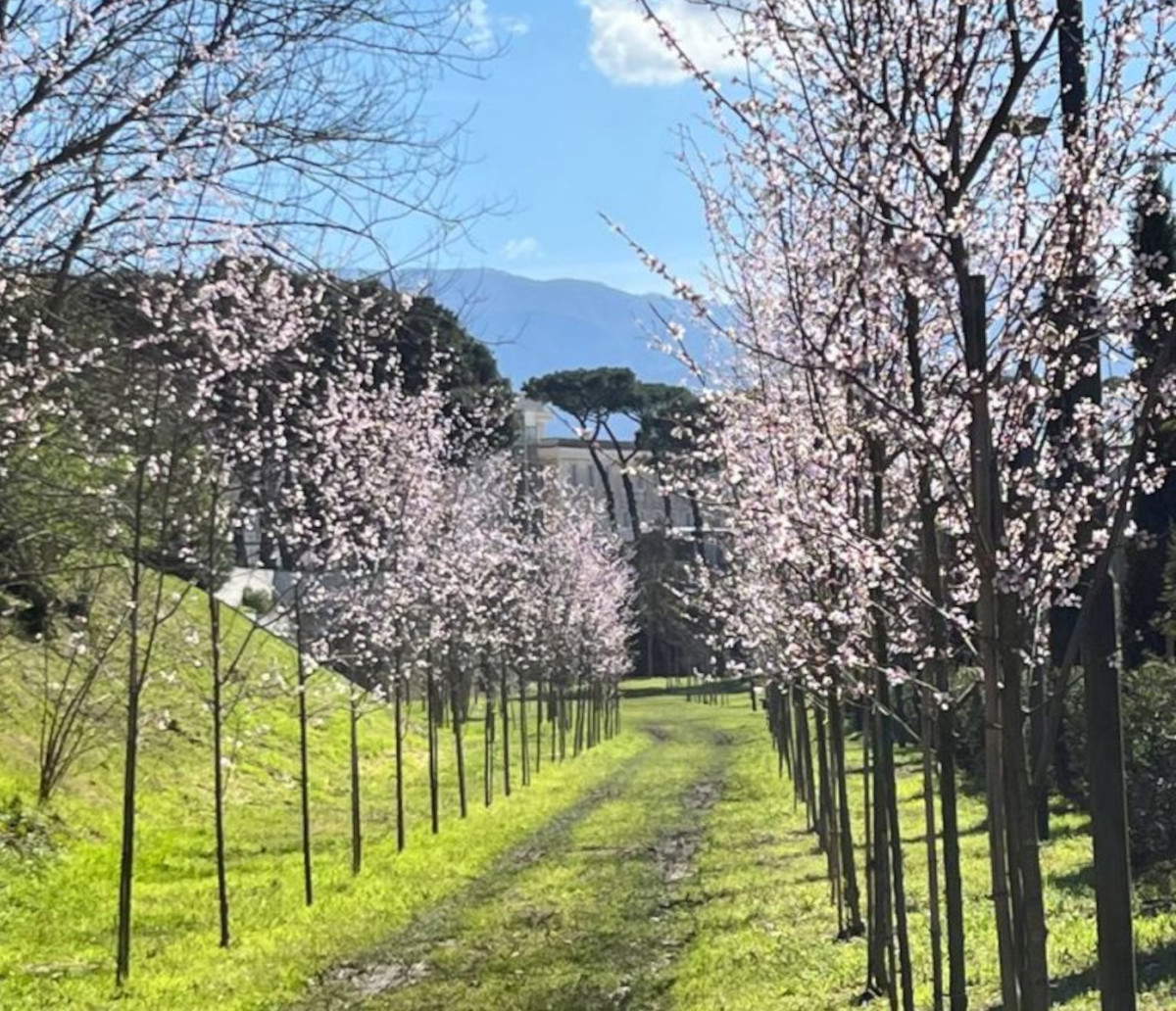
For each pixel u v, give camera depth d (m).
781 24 6.06
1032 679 7.05
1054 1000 8.80
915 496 7.27
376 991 12.43
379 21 8.32
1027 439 6.10
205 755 24.95
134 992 12.01
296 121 8.28
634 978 12.41
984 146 5.68
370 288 9.87
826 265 7.27
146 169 8.02
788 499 7.32
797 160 6.21
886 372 6.91
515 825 24.34
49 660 20.62
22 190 8.03
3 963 12.70
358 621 20.16
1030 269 5.68
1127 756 11.87
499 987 12.30
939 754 7.89
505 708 31.34
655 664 85.62
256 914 15.91
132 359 9.76
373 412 19.89
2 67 7.65
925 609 7.88
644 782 33.12
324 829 23.30
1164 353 5.23
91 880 17.11
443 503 23.25
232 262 10.08
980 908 12.89
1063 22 5.53
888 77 5.96
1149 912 11.28
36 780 19.64
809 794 21.16
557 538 41.66
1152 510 20.34
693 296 7.20
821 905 14.83
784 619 10.80
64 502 10.85
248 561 28.77
